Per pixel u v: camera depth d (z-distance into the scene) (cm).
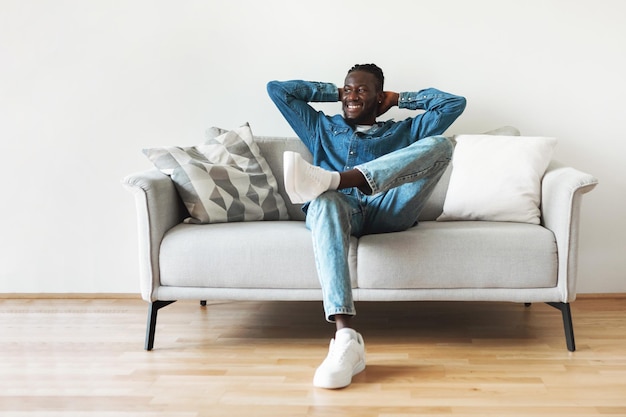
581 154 300
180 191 250
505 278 225
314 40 302
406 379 201
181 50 305
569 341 227
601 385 194
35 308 298
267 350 233
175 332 257
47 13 306
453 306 293
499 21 296
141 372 212
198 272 231
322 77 303
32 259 314
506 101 299
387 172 217
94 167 311
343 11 300
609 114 297
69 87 309
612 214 301
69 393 195
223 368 214
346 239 218
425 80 301
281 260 229
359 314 282
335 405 182
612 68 295
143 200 231
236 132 279
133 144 310
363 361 208
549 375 203
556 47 296
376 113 280
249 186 265
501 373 205
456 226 242
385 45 300
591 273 303
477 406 180
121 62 307
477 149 266
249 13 303
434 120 266
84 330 262
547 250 224
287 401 186
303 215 280
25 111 310
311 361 220
